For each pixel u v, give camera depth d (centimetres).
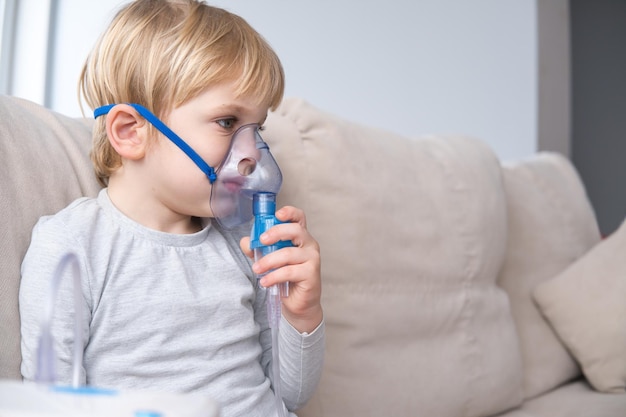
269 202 87
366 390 119
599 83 408
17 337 80
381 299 125
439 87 252
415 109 249
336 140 123
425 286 134
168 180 89
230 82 89
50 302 47
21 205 85
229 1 210
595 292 167
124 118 89
